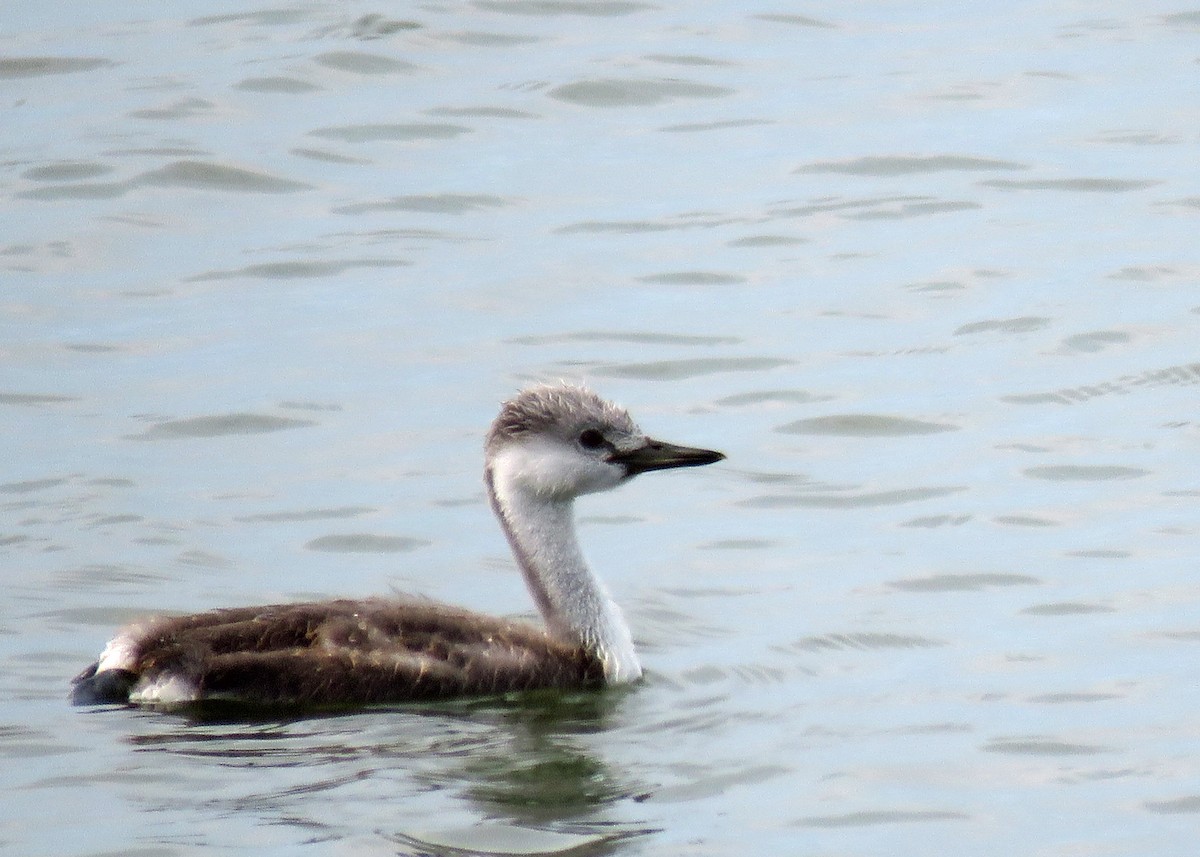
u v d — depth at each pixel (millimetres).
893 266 22359
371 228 23375
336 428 18516
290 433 18406
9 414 18750
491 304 21469
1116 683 13438
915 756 12352
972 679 13578
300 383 19516
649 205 24062
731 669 13836
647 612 14891
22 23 29328
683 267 22375
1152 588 15055
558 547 13727
